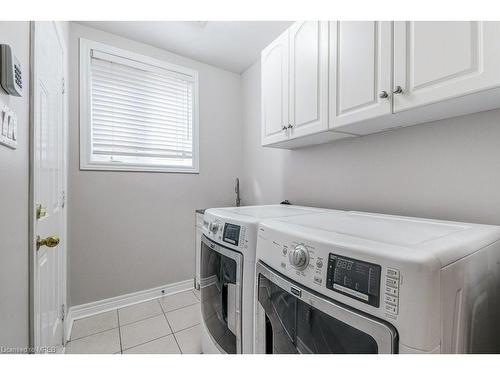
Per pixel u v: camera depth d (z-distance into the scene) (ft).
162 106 7.77
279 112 5.41
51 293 4.16
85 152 6.47
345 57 3.86
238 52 7.86
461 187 3.47
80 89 6.38
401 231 2.52
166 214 7.78
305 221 3.24
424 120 3.66
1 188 2.20
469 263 1.99
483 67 2.44
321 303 2.15
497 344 2.40
